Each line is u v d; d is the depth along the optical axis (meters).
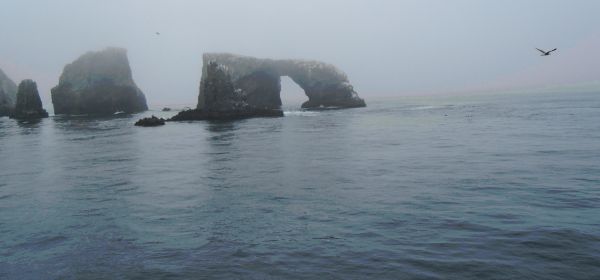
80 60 121.88
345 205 16.77
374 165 26.02
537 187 18.42
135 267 11.38
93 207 17.92
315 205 16.97
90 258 12.17
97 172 26.92
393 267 10.72
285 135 48.31
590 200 16.05
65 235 14.30
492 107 94.06
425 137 41.50
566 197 16.59
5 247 13.36
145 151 37.34
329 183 21.14
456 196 17.45
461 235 12.78
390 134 45.78
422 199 17.17
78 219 16.16
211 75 85.06
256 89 123.75
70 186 22.69
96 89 119.75
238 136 48.66
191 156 33.31
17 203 19.20
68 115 115.88
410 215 15.01
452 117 69.12
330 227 14.05
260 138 45.69
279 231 13.86
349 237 13.00
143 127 66.25
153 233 14.15
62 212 17.28
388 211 15.63
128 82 125.31
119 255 12.30
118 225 15.20
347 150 33.75
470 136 40.56
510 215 14.58
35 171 28.48
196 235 13.77
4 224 15.84
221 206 17.36
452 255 11.32
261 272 10.74
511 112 73.88
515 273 10.17
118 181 23.58
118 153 36.53
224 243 12.91
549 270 10.28
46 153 38.41
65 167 29.62
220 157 32.22
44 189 22.20
